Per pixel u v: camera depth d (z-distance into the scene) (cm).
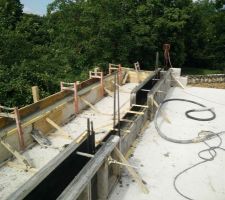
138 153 568
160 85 809
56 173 382
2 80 959
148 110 720
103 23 1284
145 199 437
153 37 1559
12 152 534
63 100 762
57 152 584
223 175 503
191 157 559
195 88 1062
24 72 1019
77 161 425
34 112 675
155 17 1617
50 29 1509
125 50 1370
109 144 429
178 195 449
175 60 1905
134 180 478
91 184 390
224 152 581
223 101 915
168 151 579
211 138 640
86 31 1303
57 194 393
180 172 509
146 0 1619
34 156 569
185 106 855
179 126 707
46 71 1174
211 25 2225
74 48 1388
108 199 434
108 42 1319
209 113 803
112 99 923
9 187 476
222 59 2314
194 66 2452
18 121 566
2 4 1495
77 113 781
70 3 1397
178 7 1772
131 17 1552
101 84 914
